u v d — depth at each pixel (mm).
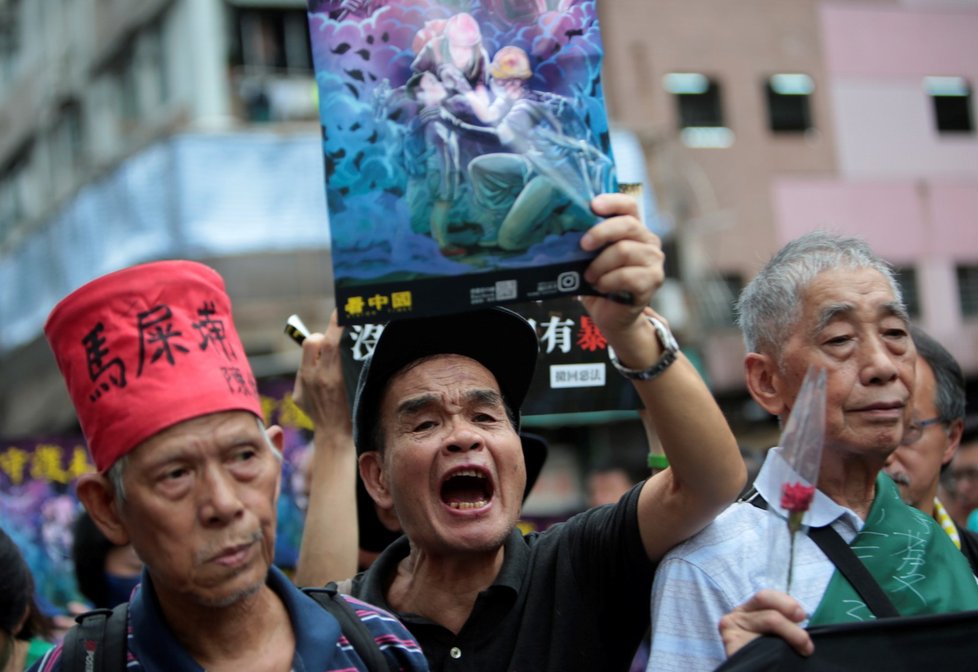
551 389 2922
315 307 10703
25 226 13500
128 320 1872
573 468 13031
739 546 2301
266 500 1890
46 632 3434
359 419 2533
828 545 2273
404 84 1963
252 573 1854
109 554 3926
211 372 1872
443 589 2438
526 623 2396
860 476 2350
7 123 15891
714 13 15992
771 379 2455
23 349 12891
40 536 4746
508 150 1935
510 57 1964
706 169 15648
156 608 1934
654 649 2273
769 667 1979
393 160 1950
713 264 15328
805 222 16000
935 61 17156
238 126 10641
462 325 2412
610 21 15602
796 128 16328
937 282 16688
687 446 2172
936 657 2031
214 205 10250
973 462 4367
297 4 12188
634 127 12281
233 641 1919
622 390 2904
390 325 2379
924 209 16734
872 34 16891
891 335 2346
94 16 13695
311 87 12195
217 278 1981
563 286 1921
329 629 1978
